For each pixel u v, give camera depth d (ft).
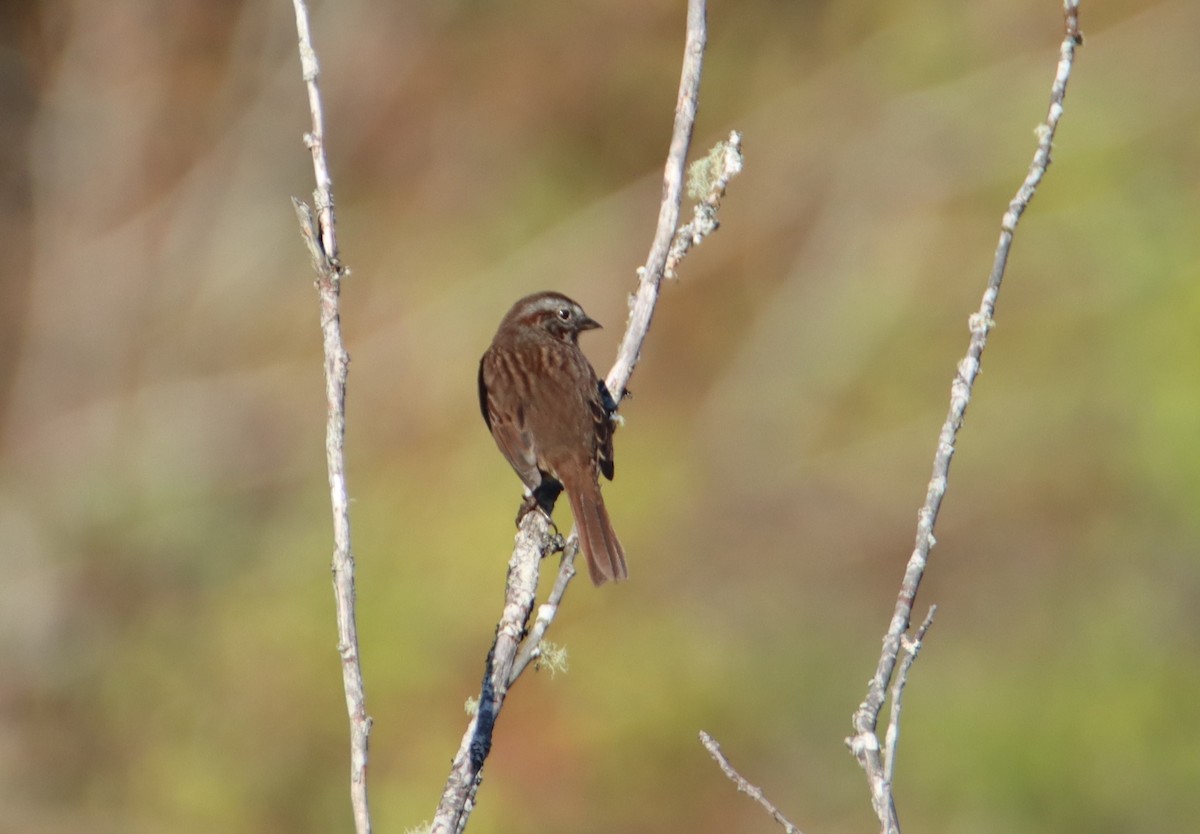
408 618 44.62
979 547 53.16
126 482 54.03
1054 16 63.77
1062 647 47.47
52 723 47.37
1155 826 42.06
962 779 42.83
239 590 49.08
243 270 62.18
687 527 52.54
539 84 63.52
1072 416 55.16
